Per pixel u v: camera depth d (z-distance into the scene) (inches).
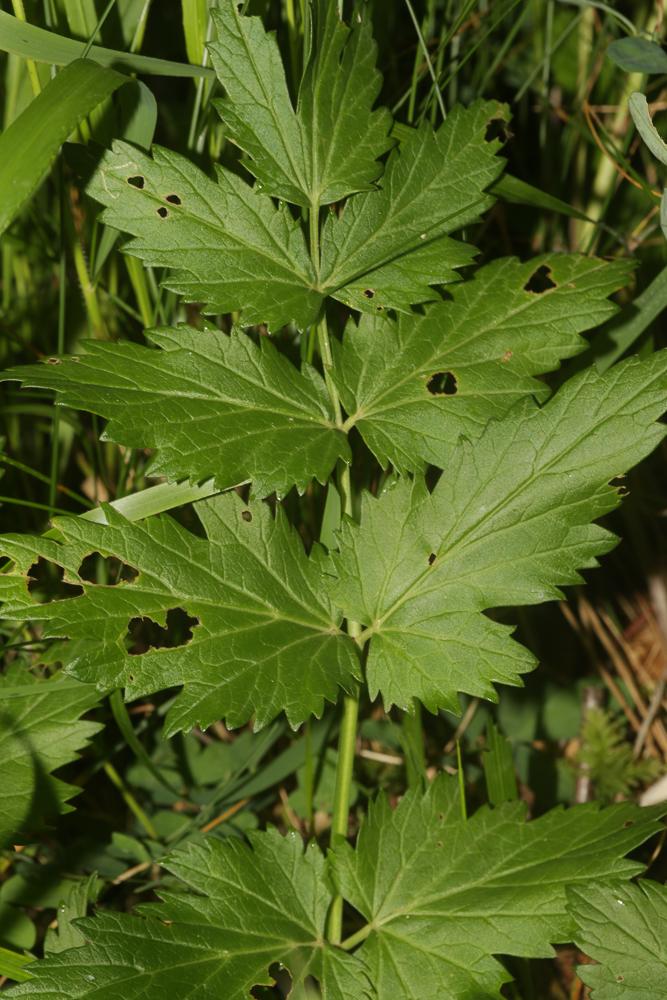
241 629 21.8
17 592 21.3
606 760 27.9
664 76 27.3
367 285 22.3
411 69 27.0
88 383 21.4
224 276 22.0
